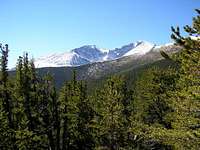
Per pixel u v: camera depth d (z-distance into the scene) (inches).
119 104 1884.8
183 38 771.4
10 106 1846.7
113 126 1850.4
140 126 922.7
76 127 2153.1
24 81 1918.1
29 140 1724.9
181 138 799.1
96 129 1950.1
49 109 2030.0
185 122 821.9
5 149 1573.6
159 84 1849.2
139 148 1784.0
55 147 2135.8
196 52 770.2
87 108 2162.9
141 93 2021.4
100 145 1924.2
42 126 1991.9
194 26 770.8
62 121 2188.7
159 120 1798.7
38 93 1979.6
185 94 800.3
